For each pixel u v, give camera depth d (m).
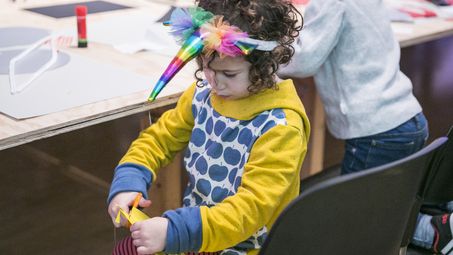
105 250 1.85
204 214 0.97
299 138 1.03
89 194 2.06
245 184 1.00
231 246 1.03
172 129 1.19
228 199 1.00
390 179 0.85
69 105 1.21
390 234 0.96
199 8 1.02
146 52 1.61
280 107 1.04
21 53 1.53
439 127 2.63
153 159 1.17
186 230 0.96
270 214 0.99
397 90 1.58
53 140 2.07
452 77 2.89
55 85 1.32
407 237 1.25
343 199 0.82
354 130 1.58
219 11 1.00
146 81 1.37
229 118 1.08
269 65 1.01
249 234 0.99
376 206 0.88
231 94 1.04
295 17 1.08
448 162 1.18
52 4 2.18
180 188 1.66
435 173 1.18
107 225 1.95
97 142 2.01
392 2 2.29
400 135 1.56
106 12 2.07
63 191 2.08
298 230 0.82
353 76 1.57
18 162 2.14
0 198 2.04
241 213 0.97
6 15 1.99
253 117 1.05
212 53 0.99
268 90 1.06
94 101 1.24
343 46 1.58
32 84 1.32
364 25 1.56
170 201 1.62
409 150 1.59
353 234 0.88
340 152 2.52
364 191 0.83
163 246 0.96
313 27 1.54
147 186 1.13
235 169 1.06
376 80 1.57
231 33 0.96
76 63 1.48
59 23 1.91
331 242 0.87
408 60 2.89
